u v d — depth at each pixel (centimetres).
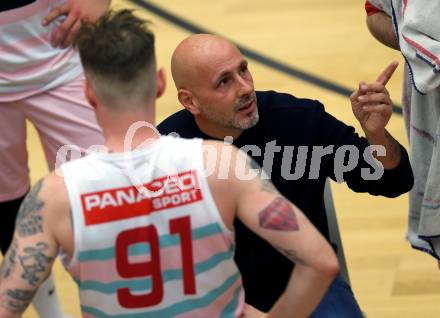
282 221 420
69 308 799
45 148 756
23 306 430
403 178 572
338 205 913
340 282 580
